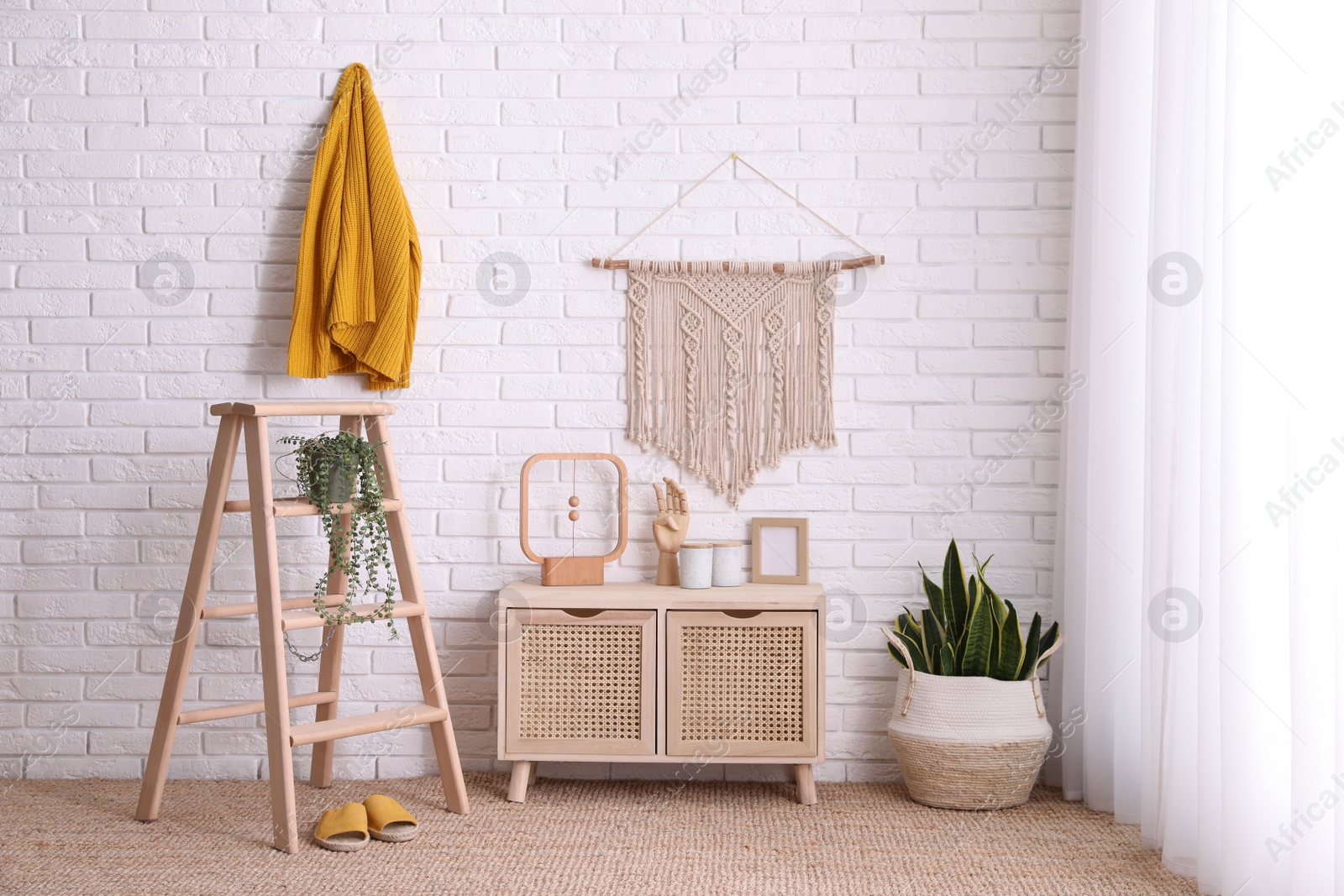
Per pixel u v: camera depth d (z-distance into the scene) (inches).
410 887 71.6
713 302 98.2
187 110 97.8
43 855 76.9
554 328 98.8
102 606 97.7
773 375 98.1
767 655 88.6
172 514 98.2
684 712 88.7
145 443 98.1
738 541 98.3
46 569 97.7
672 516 94.7
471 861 76.4
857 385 98.2
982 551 97.9
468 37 98.3
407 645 98.1
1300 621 61.4
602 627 88.7
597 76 98.4
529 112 98.5
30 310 97.8
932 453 98.1
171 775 97.2
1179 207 79.6
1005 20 97.3
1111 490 87.7
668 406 98.5
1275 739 67.4
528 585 93.4
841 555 98.3
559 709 88.8
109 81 97.7
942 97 97.7
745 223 98.6
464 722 98.3
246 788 94.1
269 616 78.8
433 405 98.8
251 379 98.4
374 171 95.2
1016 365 97.7
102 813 86.6
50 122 97.7
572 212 98.6
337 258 94.4
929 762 88.1
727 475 98.3
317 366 95.0
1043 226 97.4
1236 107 68.1
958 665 91.4
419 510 98.8
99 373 98.0
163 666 97.9
